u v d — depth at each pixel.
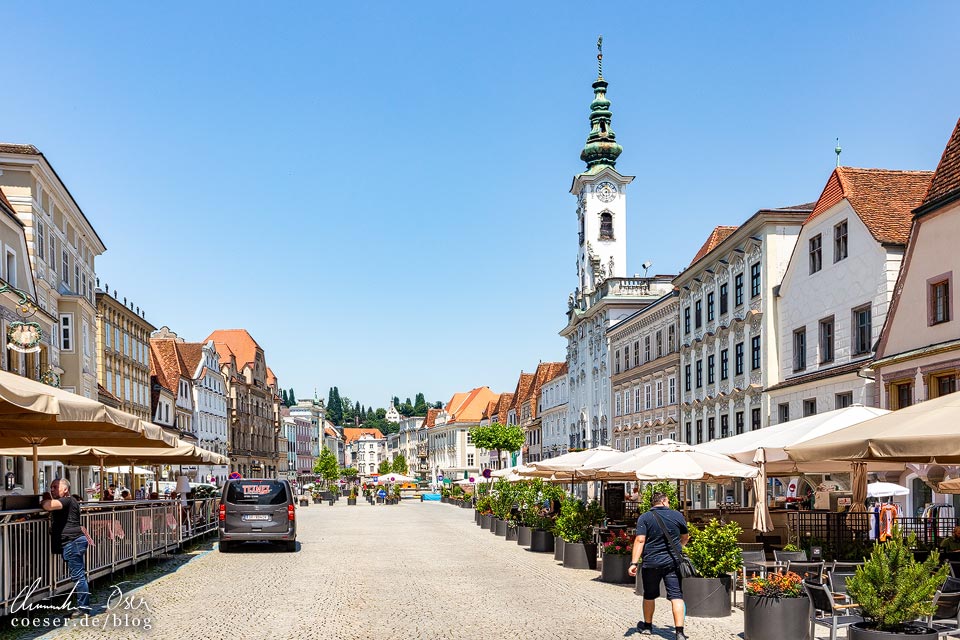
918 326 26.80
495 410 137.25
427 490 127.50
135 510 20.19
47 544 13.98
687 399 50.78
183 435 83.81
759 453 17.67
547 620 13.91
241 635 12.48
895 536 10.59
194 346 95.88
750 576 16.70
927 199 26.73
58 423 16.98
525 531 30.22
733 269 43.41
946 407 12.62
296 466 177.88
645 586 12.81
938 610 10.95
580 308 76.31
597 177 76.69
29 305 33.31
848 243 32.47
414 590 17.67
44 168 40.09
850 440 12.96
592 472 29.36
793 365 36.91
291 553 26.83
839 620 11.12
